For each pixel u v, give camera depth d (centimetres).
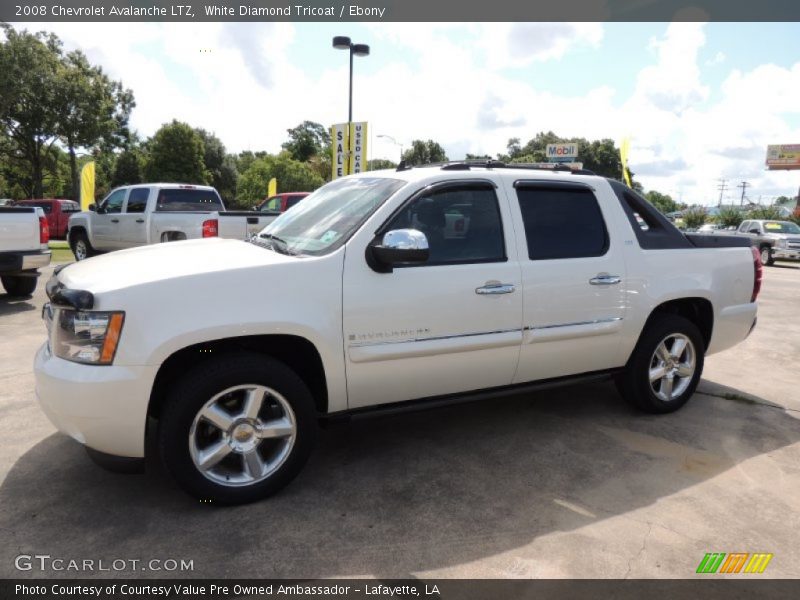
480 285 342
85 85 2953
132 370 266
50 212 2352
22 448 358
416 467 348
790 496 324
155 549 261
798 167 5988
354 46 1627
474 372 353
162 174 4678
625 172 1991
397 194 330
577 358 391
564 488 326
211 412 286
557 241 378
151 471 334
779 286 1341
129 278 277
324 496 312
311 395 318
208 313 276
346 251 310
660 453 375
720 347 465
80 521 282
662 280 415
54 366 276
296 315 292
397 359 324
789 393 509
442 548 267
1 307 793
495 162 389
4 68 2547
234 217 928
